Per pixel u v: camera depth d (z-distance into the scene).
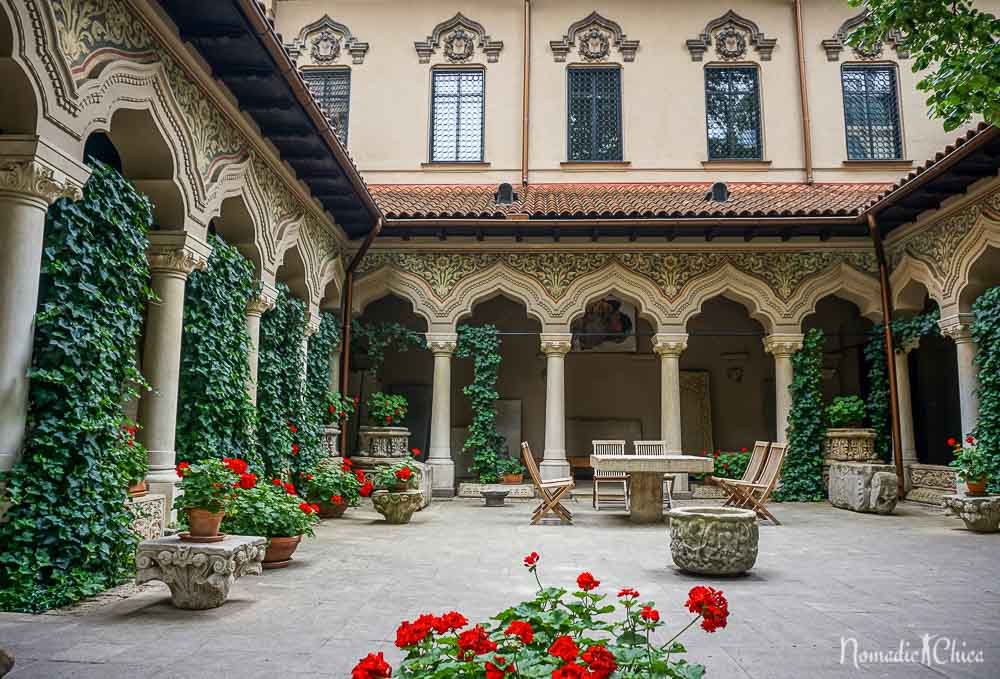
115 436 5.09
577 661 2.06
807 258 12.53
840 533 8.32
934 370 15.44
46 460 4.53
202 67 6.50
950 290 10.37
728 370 16.05
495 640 2.31
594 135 14.91
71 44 4.77
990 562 6.44
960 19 4.84
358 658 3.51
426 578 5.51
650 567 6.07
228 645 3.70
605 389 16.09
